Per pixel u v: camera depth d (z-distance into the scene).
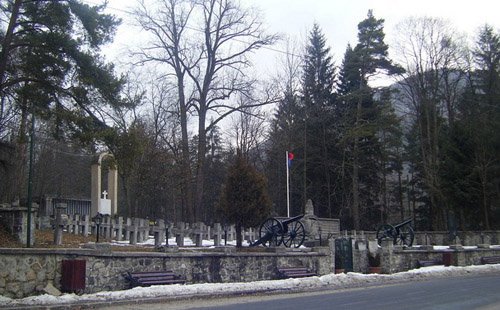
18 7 18.73
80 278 12.98
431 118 48.94
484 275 23.72
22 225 16.66
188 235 24.73
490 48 46.22
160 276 15.07
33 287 12.60
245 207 21.62
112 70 20.70
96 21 19.75
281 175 48.78
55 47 18.92
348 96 46.91
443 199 40.12
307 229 32.06
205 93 37.03
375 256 25.39
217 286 15.26
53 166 50.38
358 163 48.56
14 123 29.62
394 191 61.56
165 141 38.94
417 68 47.38
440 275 23.34
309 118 47.84
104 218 22.78
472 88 47.16
